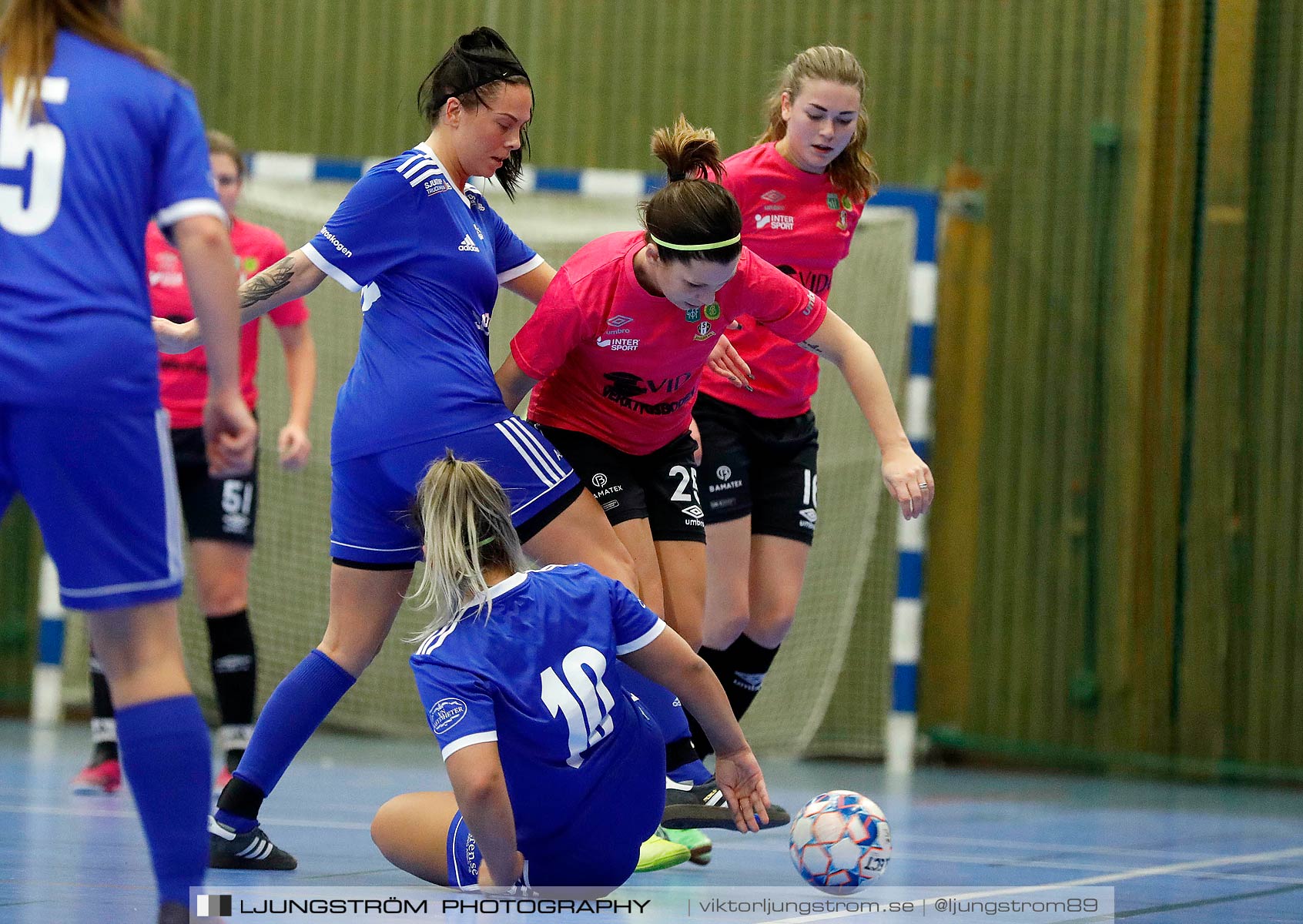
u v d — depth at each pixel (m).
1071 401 24.31
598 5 26.28
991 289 24.67
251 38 27.23
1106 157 24.20
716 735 9.30
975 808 18.03
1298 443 23.19
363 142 26.88
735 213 9.89
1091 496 24.17
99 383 6.64
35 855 11.02
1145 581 23.86
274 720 10.25
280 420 26.00
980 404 24.73
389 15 26.84
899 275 24.44
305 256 10.18
